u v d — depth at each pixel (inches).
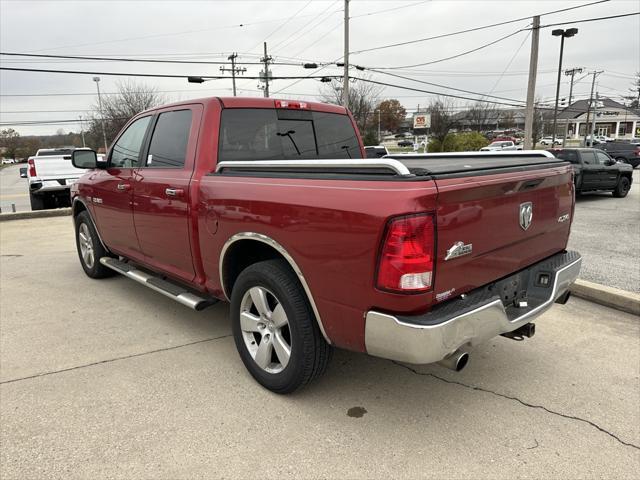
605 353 148.1
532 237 121.2
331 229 97.9
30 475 94.3
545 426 110.8
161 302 195.8
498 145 1625.2
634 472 95.7
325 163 104.0
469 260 99.6
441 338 89.7
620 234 341.1
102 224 200.4
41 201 487.5
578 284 198.5
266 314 120.7
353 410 116.9
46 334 163.2
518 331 120.3
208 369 137.5
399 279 88.5
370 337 96.1
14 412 115.6
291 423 111.5
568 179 135.0
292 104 159.3
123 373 135.3
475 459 99.3
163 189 149.2
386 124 3139.8
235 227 122.0
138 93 2124.8
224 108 143.3
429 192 87.9
